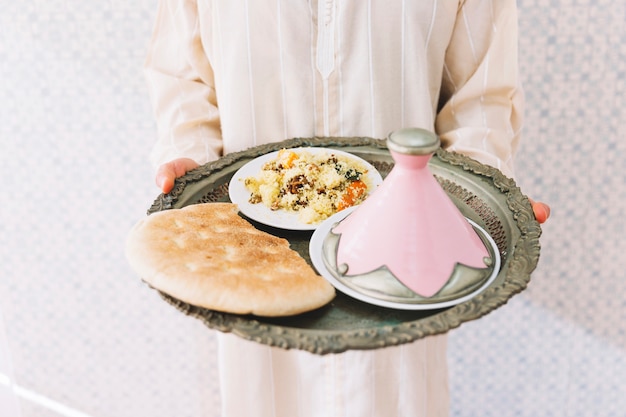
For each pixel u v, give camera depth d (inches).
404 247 25.3
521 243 27.0
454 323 22.5
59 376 68.1
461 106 39.9
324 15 36.9
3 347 66.6
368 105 38.7
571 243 58.8
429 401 43.7
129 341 66.1
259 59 38.4
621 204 56.7
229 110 39.9
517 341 63.0
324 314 24.6
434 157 34.4
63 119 56.6
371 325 24.0
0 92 55.5
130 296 64.1
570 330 62.1
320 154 35.4
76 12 52.4
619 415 65.5
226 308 23.6
